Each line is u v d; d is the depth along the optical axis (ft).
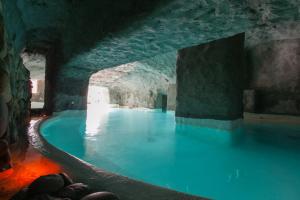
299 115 40.86
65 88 37.88
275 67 44.06
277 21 17.52
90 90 100.17
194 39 21.12
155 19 16.58
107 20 19.99
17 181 8.20
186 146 23.47
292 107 41.83
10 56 13.80
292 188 13.33
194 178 15.19
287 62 42.37
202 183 14.47
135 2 16.15
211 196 12.70
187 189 13.50
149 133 30.19
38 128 20.30
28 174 8.83
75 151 21.16
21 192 7.09
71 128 33.09
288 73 42.32
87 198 6.44
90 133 30.09
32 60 45.06
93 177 8.43
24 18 29.09
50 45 39.22
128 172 16.03
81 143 24.45
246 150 21.90
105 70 57.88
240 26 18.25
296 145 23.13
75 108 39.70
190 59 29.94
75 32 28.50
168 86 55.72
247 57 49.01
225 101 26.04
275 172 16.24
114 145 23.72
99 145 23.73
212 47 27.32
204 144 24.29
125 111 59.98
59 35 35.76
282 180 14.71
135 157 19.66
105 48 24.17
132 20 17.02
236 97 26.99
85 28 25.17
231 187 13.60
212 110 27.30
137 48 24.04
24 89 23.02
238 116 27.55
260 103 46.19
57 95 36.73
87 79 41.55
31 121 25.55
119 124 37.65
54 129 31.17
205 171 16.62
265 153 20.93
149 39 20.97
